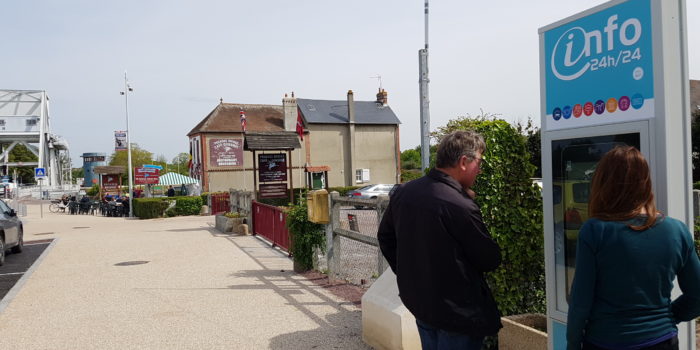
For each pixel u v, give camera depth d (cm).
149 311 613
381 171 4275
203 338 502
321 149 4062
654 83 250
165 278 822
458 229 228
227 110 3959
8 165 7369
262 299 649
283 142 1634
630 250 187
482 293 239
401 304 412
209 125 3769
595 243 194
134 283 789
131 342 498
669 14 249
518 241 411
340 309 584
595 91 282
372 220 666
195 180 3788
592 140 284
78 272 904
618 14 268
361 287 692
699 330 448
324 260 875
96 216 2922
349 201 670
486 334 236
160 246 1236
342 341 472
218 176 3741
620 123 268
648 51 253
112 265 969
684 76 254
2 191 5841
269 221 1256
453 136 250
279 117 4091
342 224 739
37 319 595
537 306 429
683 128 252
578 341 199
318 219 725
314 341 477
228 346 474
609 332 192
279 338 490
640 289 188
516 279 419
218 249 1155
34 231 1855
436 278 232
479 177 409
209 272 863
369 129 4241
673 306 203
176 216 2588
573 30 295
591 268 194
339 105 4338
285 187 1644
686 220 251
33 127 7238
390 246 273
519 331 358
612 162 196
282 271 853
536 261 423
